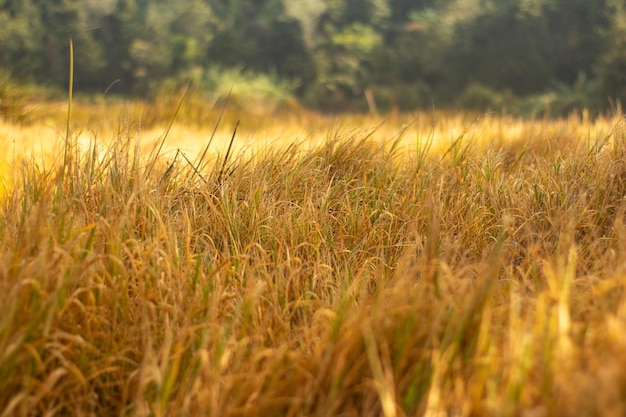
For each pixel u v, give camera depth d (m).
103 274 2.65
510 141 5.62
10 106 8.38
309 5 60.91
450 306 2.30
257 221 3.33
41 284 2.35
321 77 52.88
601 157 4.05
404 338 2.16
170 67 59.03
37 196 3.27
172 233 2.98
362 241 3.41
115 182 3.43
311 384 2.14
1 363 2.08
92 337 2.41
